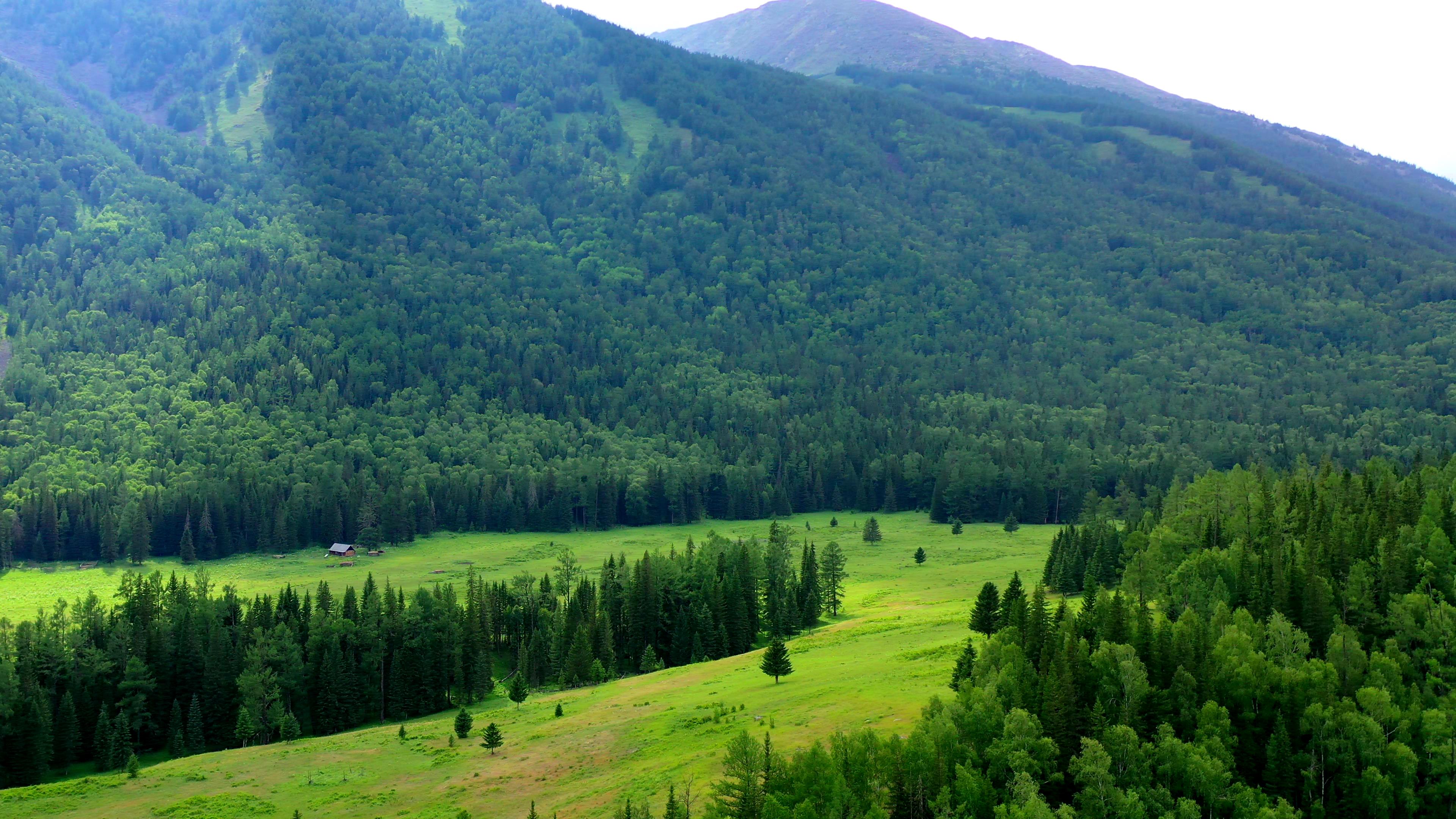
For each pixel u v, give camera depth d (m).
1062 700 89.44
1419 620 111.06
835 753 83.06
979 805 81.06
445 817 94.06
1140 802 83.50
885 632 138.12
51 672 137.00
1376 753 90.44
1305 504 146.25
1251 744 94.38
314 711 143.25
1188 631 101.81
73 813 102.56
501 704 143.75
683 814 80.88
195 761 118.50
